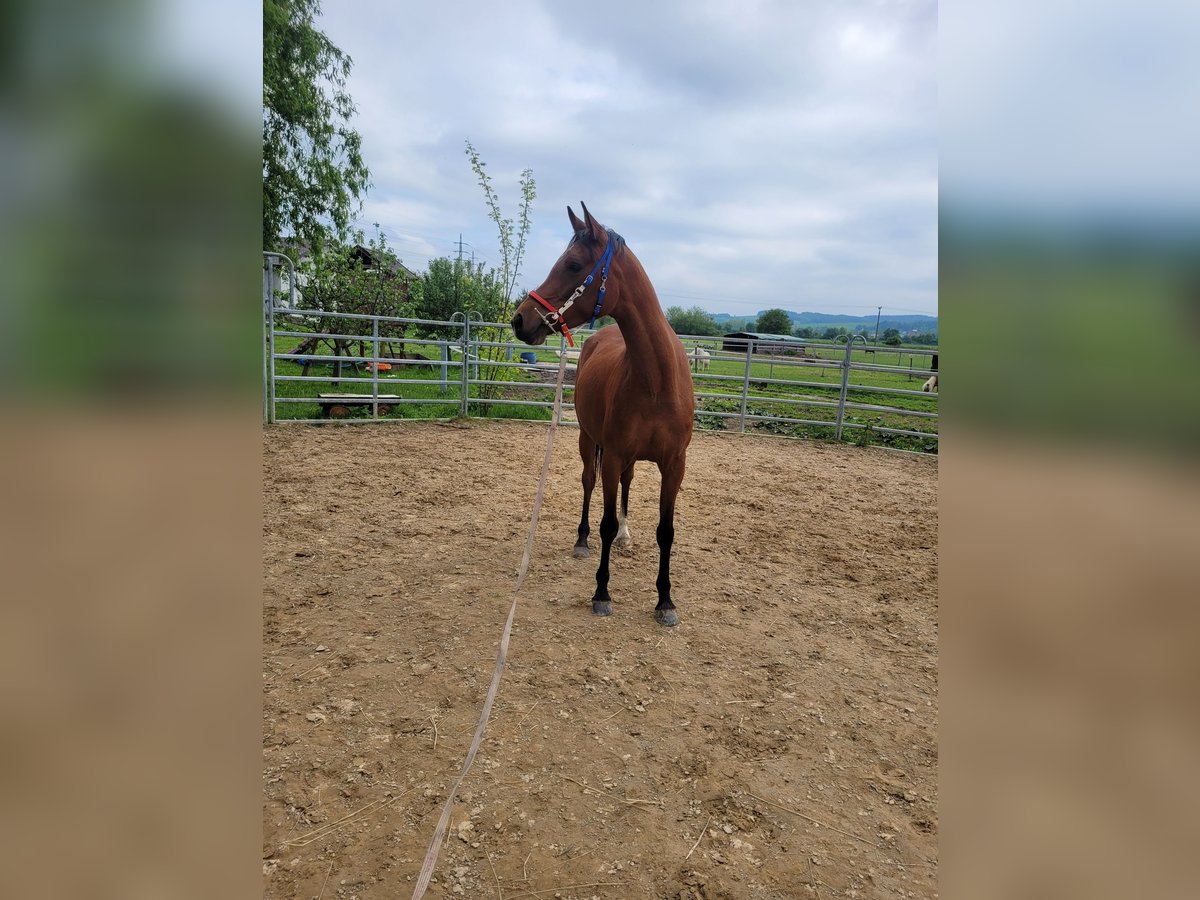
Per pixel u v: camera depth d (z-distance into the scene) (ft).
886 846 6.22
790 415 33.22
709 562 13.56
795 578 12.92
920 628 10.91
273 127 40.50
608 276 9.18
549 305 9.06
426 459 21.22
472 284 35.06
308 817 6.27
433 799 6.56
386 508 15.99
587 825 6.33
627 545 14.07
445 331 44.65
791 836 6.30
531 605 10.99
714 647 9.91
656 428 9.85
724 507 17.80
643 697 8.49
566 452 23.31
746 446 26.63
